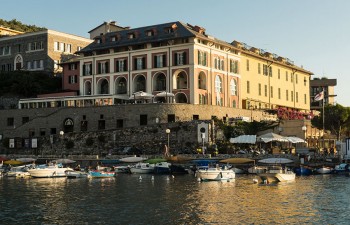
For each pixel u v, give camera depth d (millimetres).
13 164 81562
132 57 107062
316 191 53969
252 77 122750
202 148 81625
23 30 172625
